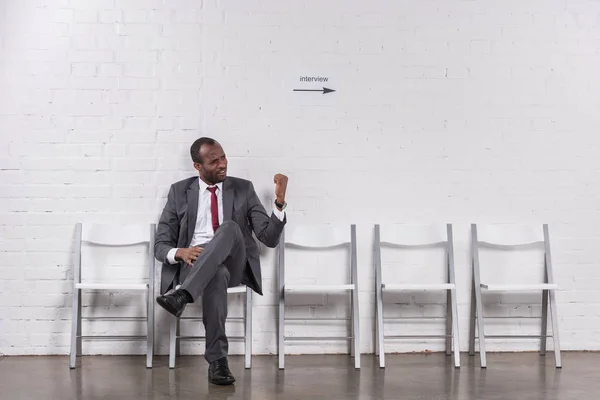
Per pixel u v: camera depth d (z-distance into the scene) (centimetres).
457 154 485
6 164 464
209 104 473
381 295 460
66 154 467
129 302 469
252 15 475
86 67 467
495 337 460
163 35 471
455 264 484
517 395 365
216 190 445
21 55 464
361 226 480
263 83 475
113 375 410
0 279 464
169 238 438
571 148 486
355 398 357
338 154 479
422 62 483
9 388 376
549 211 485
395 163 482
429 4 483
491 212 487
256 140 475
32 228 466
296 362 451
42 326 466
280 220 431
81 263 468
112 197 469
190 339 438
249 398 355
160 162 471
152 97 470
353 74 480
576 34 485
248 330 436
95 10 468
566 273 486
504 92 487
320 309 477
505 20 487
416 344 482
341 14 479
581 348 489
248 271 436
